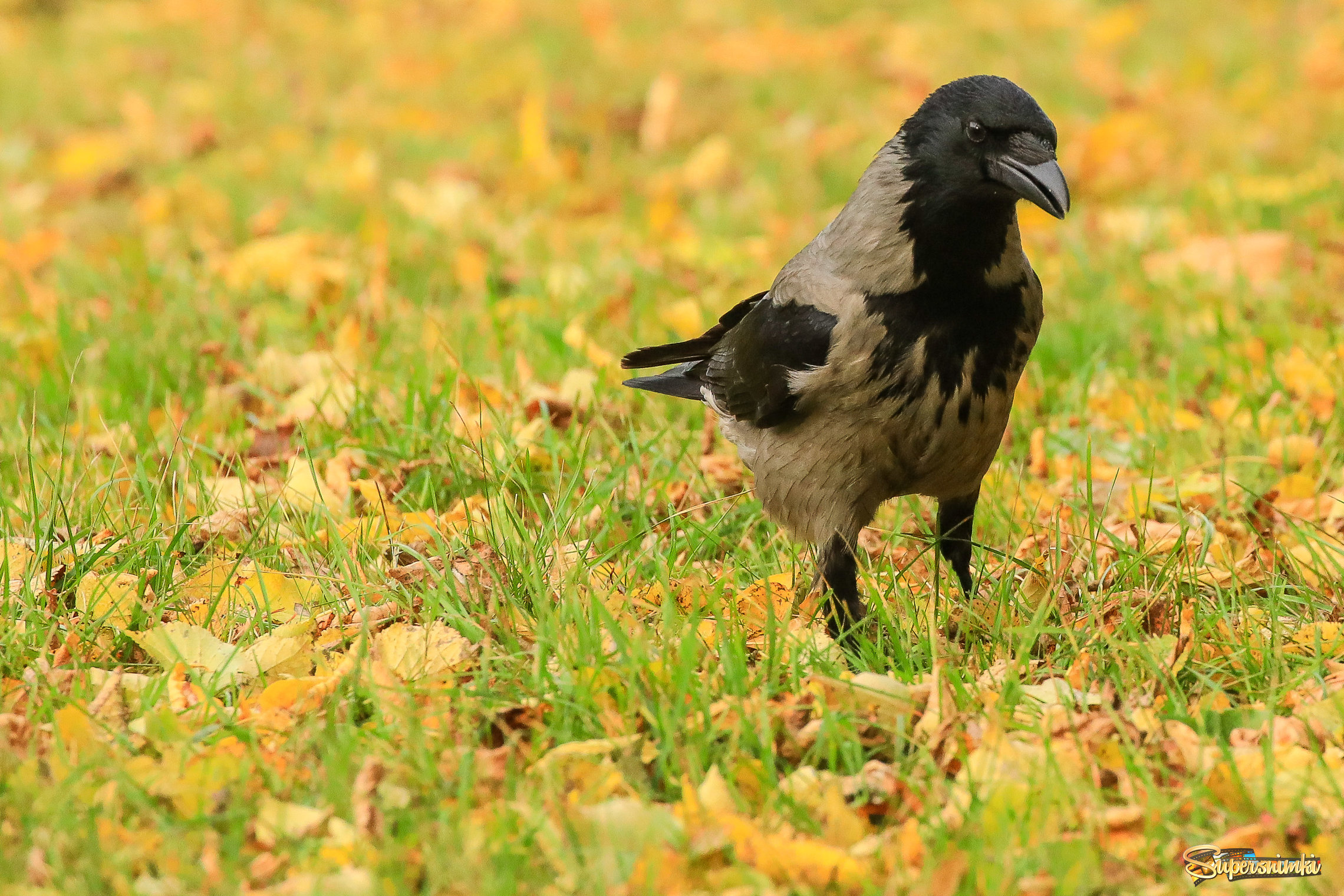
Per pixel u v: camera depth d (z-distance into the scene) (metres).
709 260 16.22
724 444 11.28
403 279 15.48
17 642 7.65
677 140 22.20
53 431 11.22
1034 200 7.63
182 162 22.17
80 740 6.59
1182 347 12.71
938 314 7.98
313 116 24.55
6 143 23.42
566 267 15.43
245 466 10.73
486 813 6.04
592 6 31.66
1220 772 6.21
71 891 5.60
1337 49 24.06
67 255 17.20
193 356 12.77
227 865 5.76
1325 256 14.62
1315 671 7.15
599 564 8.54
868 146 21.33
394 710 6.77
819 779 6.37
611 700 6.94
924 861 5.72
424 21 31.81
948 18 28.97
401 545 8.91
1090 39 26.50
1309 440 10.48
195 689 7.25
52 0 34.28
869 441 8.16
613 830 5.91
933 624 7.53
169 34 31.67
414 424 10.99
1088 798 6.13
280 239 16.25
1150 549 8.91
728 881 5.72
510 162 20.91
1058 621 8.05
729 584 8.30
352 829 6.02
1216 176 18.05
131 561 8.73
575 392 11.76
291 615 8.34
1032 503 9.92
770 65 26.58
